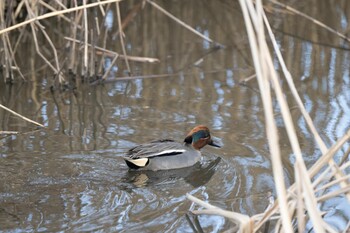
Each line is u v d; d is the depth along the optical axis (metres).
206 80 16.89
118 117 14.51
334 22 21.19
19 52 18.58
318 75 17.12
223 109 14.97
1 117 14.45
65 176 11.60
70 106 15.20
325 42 19.73
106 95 15.91
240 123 14.17
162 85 16.58
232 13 22.11
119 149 12.84
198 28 20.72
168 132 13.67
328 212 10.60
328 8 22.45
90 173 11.81
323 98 15.55
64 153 12.55
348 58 18.47
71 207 10.48
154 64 18.02
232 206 10.78
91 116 14.56
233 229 9.19
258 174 11.95
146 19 21.34
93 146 12.94
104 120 14.33
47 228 9.79
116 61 18.14
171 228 9.97
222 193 11.30
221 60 18.36
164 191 11.31
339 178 8.17
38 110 14.90
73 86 16.45
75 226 9.88
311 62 18.09
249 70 17.58
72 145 12.95
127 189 11.27
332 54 18.77
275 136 7.55
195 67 17.83
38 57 18.25
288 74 8.58
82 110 14.95
